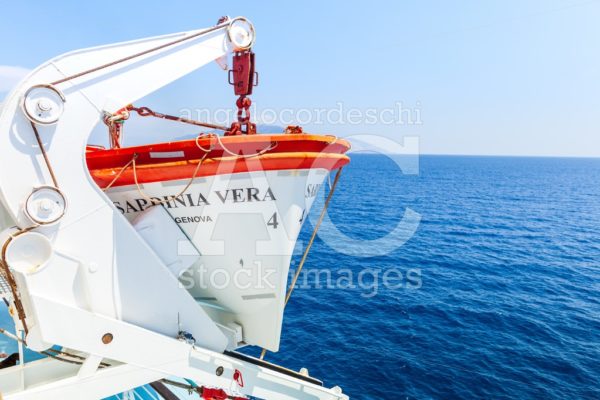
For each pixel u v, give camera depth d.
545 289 20.92
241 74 3.85
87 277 2.77
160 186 3.38
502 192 70.38
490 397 11.13
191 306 3.43
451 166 147.12
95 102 2.71
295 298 18.03
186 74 3.11
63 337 2.67
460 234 34.44
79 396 2.95
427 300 18.44
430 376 12.07
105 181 3.34
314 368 12.42
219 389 3.63
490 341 14.49
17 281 2.68
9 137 2.45
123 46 2.84
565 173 136.25
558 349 14.01
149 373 3.28
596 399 11.15
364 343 14.02
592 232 37.78
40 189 2.48
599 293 20.45
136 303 3.07
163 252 3.47
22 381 3.19
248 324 4.27
